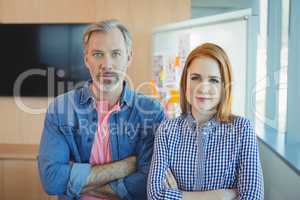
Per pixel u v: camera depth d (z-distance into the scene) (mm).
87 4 3371
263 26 2654
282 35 2336
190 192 1353
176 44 2656
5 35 3420
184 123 1437
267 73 2533
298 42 2070
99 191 1492
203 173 1377
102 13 3375
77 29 3361
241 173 1350
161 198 1346
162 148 1419
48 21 3400
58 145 1517
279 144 2078
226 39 2299
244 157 1355
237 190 1354
